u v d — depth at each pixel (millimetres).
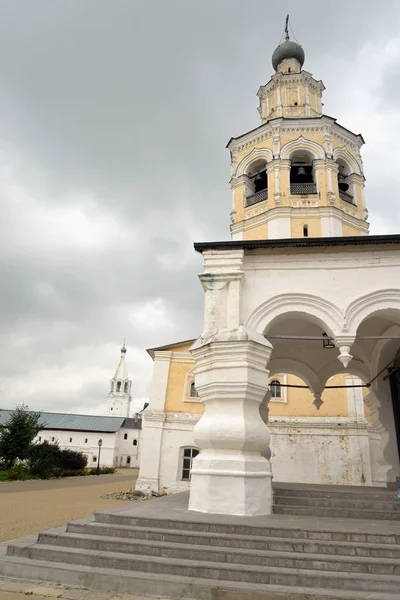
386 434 12781
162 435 21500
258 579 5195
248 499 7445
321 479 20125
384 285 9078
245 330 8453
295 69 28344
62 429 70250
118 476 44875
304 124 23672
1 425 37188
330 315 8961
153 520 6617
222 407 8188
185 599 4988
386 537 5918
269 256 9578
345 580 5051
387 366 12477
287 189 22469
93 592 5184
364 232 23188
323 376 13961
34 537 6875
